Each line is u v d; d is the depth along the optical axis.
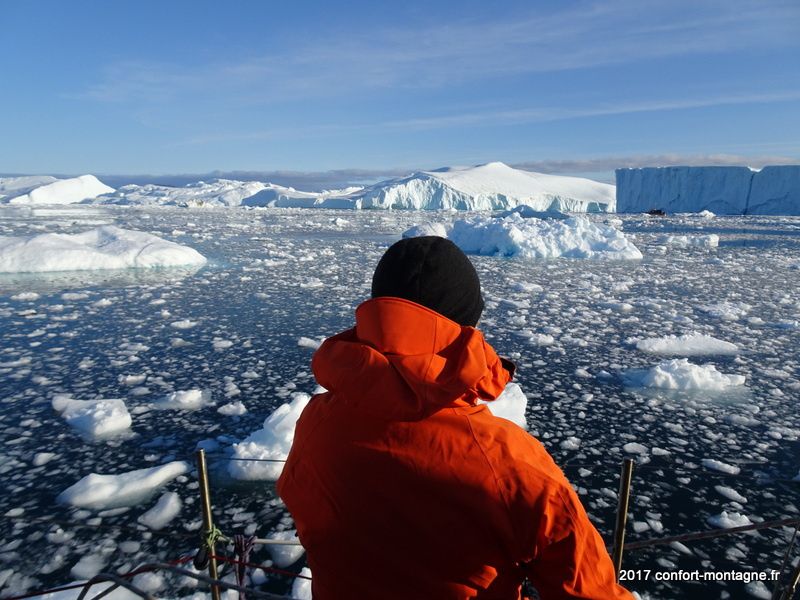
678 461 3.37
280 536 2.58
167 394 4.39
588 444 3.60
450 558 0.64
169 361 5.28
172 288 9.40
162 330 6.49
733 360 5.56
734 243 20.62
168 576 2.27
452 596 0.65
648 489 3.04
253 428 3.77
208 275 10.98
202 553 1.44
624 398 4.41
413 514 0.64
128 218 32.91
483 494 0.62
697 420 3.99
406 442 0.65
